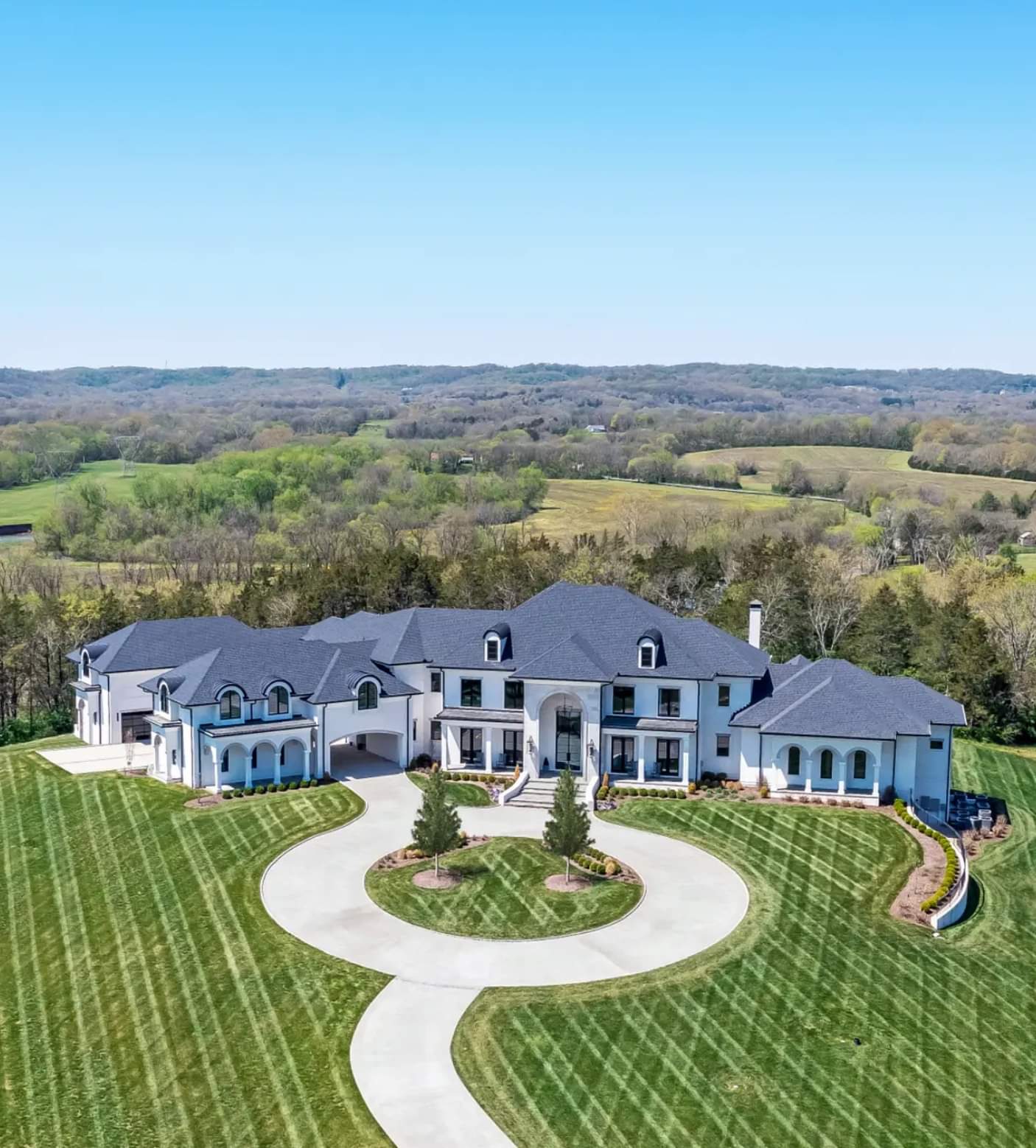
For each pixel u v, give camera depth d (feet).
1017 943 173.06
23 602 398.21
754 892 186.29
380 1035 143.64
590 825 203.31
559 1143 123.54
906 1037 144.25
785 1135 124.88
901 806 221.66
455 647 255.91
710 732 241.76
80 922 176.65
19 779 244.83
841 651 359.66
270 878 191.62
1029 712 308.40
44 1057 140.15
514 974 158.71
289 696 243.60
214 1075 136.05
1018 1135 125.59
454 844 191.42
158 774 247.09
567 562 433.89
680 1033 144.15
